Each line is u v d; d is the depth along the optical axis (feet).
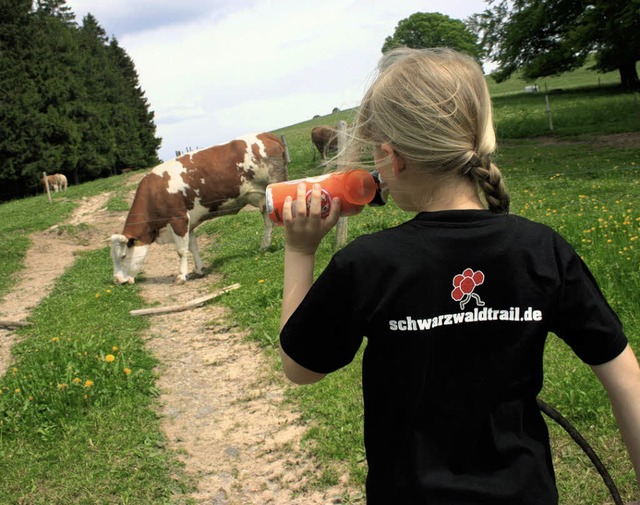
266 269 30.58
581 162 55.21
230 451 14.70
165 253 47.42
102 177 162.91
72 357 19.93
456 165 4.16
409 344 4.12
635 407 4.02
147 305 28.99
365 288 4.17
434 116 4.07
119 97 176.65
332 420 14.90
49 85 134.72
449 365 4.13
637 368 4.14
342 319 4.28
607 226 23.89
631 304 16.89
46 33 142.10
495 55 113.50
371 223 35.50
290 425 15.37
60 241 57.52
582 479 11.09
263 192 36.01
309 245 4.83
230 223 50.70
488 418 4.10
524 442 4.10
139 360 20.49
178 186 34.14
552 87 140.97
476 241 4.12
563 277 4.14
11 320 29.27
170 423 16.44
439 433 4.13
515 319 4.08
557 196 37.70
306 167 73.97
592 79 145.79
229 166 34.78
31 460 14.60
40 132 130.41
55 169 134.41
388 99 4.24
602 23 82.84
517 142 77.20
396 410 4.24
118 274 34.76
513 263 4.11
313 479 13.03
